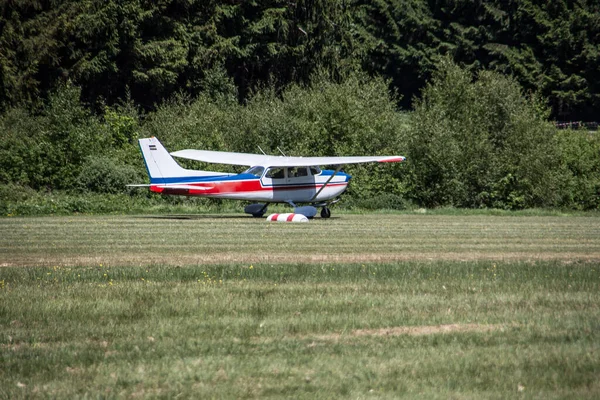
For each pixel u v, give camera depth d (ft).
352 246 215.31
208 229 263.49
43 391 86.12
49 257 188.44
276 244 217.97
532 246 222.89
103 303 127.95
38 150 399.85
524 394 85.76
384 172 435.12
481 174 434.71
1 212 331.36
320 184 332.80
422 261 183.83
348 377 91.40
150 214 348.59
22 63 573.74
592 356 99.50
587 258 195.42
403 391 86.94
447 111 480.64
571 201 442.91
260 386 88.38
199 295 135.44
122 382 89.35
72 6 600.39
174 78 647.15
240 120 462.60
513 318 119.34
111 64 617.21
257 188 320.91
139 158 419.13
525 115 458.09
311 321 116.47
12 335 108.37
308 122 456.04
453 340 106.63
